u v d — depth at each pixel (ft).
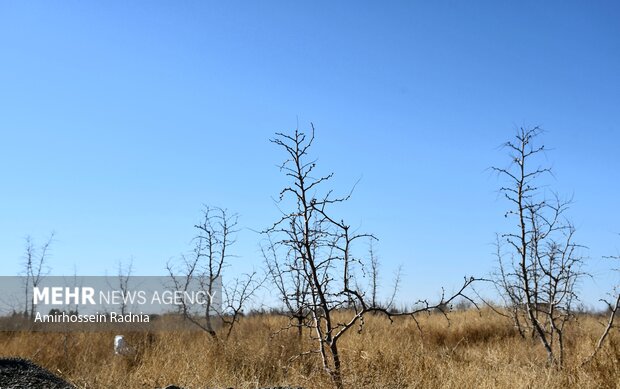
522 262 40.40
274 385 33.78
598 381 31.37
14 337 50.44
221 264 49.67
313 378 31.45
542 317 55.36
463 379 30.66
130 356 43.88
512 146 39.65
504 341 51.26
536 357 40.91
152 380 34.32
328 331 31.91
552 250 40.70
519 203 39.73
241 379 33.73
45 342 48.60
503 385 29.76
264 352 39.24
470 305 75.46
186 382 33.45
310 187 31.63
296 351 39.52
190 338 48.47
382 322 54.19
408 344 37.83
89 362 41.81
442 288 31.09
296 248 32.48
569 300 40.40
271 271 47.55
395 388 30.07
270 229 32.81
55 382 32.17
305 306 32.81
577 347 39.96
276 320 54.49
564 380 31.32
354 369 32.27
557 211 40.37
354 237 31.01
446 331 57.93
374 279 65.82
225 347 39.63
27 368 33.14
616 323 50.55
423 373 32.01
